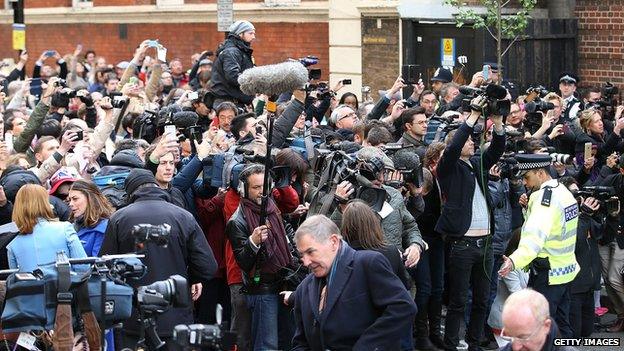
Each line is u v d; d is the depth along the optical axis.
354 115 14.27
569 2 21.06
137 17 27.66
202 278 9.91
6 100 19.36
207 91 15.37
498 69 17.17
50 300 7.75
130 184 9.78
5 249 9.51
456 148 11.44
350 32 22.08
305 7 23.11
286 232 11.02
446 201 11.84
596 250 12.62
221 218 11.37
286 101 15.28
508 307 7.03
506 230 12.65
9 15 32.56
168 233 8.22
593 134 15.46
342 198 10.00
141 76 22.34
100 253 9.57
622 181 13.36
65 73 24.20
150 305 7.66
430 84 20.53
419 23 20.91
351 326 8.02
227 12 18.36
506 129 12.65
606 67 20.84
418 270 12.23
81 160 12.08
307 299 8.20
